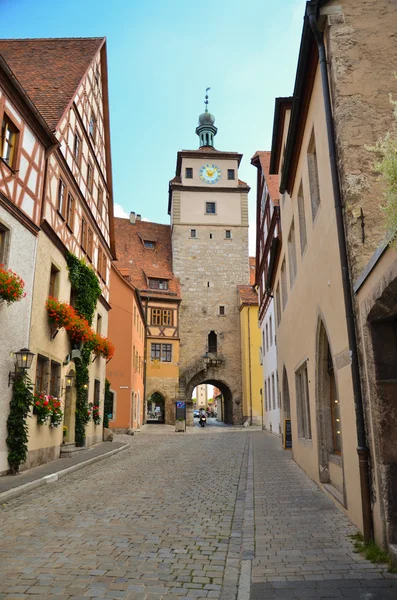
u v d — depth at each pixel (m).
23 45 18.84
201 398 118.25
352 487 6.25
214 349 44.81
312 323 9.17
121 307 30.19
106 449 17.00
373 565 4.79
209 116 52.19
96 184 19.83
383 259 4.70
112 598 4.12
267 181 23.25
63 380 14.84
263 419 33.69
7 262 10.65
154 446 19.81
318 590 4.22
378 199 6.00
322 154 7.46
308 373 10.17
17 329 11.09
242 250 46.62
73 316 13.62
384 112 6.30
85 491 9.24
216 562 5.07
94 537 6.00
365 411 5.62
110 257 23.19
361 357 5.68
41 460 12.52
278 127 14.37
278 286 18.00
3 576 4.62
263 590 4.27
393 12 6.69
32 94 15.59
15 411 10.62
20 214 11.25
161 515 7.22
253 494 8.74
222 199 47.50
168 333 42.00
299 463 12.55
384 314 5.18
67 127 15.07
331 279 7.09
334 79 6.50
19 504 8.01
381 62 6.50
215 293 45.28
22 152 11.62
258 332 43.09
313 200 8.86
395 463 5.09
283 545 5.55
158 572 4.77
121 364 29.47
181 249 45.94
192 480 10.60
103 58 19.83
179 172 49.88
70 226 15.60
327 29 6.80
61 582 4.48
